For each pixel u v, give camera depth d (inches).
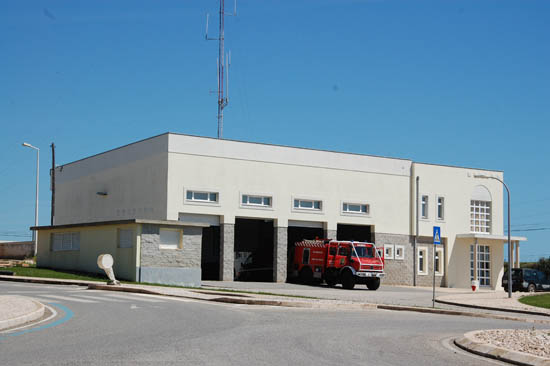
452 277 1904.5
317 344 464.1
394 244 1823.3
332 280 1489.9
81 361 355.6
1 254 2162.9
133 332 492.7
